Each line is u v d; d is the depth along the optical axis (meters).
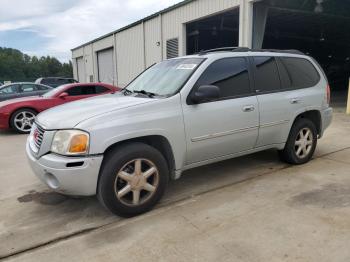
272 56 5.02
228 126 4.31
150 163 3.77
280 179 4.75
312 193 4.21
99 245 3.21
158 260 2.92
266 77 4.82
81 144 3.37
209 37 22.48
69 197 4.41
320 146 6.63
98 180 3.52
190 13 14.78
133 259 2.95
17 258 3.05
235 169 5.25
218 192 4.36
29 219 3.82
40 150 3.60
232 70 4.48
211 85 4.04
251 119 4.53
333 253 2.91
